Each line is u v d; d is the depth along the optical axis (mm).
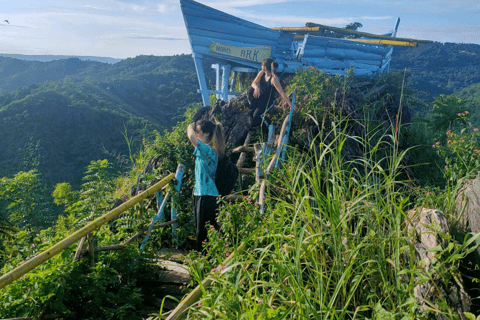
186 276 3658
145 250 3959
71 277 2732
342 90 7887
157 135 6566
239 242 3596
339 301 2373
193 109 9219
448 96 9508
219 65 10609
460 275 2070
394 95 9266
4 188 6695
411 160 8117
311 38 9703
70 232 3734
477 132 5152
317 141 6590
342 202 2793
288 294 2217
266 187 4148
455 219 2727
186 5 8812
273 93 7180
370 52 10930
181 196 5398
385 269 2338
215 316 2086
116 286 3285
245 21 9570
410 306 1974
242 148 6473
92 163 5902
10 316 2502
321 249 2514
